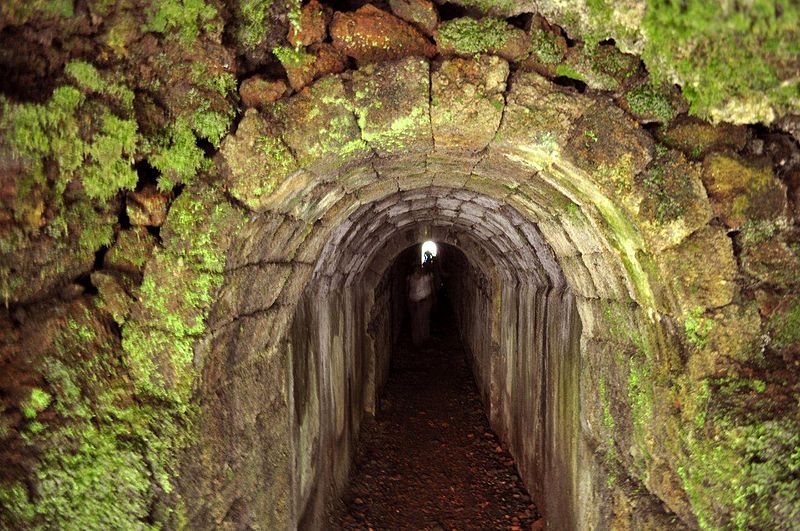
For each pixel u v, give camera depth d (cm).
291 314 399
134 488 226
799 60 191
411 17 242
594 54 241
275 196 254
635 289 284
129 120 221
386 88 242
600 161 242
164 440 236
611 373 343
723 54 205
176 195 244
